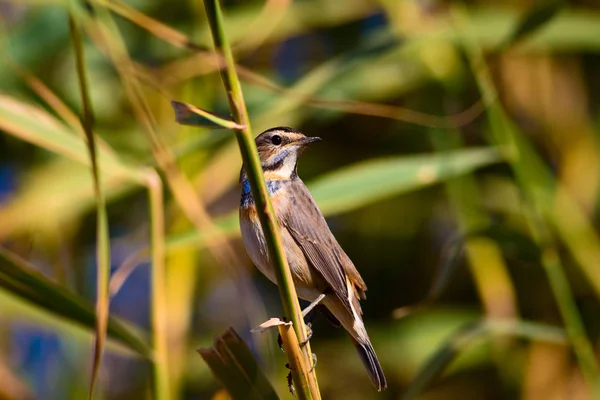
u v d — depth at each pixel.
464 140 12.67
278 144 9.78
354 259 14.18
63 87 12.20
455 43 10.98
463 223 11.79
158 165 8.69
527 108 13.62
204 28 12.27
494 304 12.03
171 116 12.18
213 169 11.10
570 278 13.34
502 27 11.54
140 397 13.46
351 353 13.34
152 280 7.81
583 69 13.86
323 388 13.19
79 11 7.80
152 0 12.34
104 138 11.67
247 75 8.09
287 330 6.37
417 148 13.91
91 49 12.18
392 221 14.20
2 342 12.48
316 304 8.92
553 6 8.83
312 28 13.45
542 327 9.34
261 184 6.11
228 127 5.95
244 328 13.97
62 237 12.12
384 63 12.24
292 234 9.24
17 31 11.55
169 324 10.74
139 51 12.30
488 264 12.05
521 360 13.17
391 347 13.11
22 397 11.59
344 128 14.19
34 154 12.42
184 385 12.72
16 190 12.27
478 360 12.97
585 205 13.29
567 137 13.57
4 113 7.67
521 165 9.82
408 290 13.98
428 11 11.32
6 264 7.23
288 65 13.71
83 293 12.45
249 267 13.71
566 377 12.69
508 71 13.41
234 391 7.00
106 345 8.22
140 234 13.98
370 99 12.29
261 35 11.95
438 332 13.12
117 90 12.42
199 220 8.24
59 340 12.55
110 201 11.95
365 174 8.84
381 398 13.08
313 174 13.90
